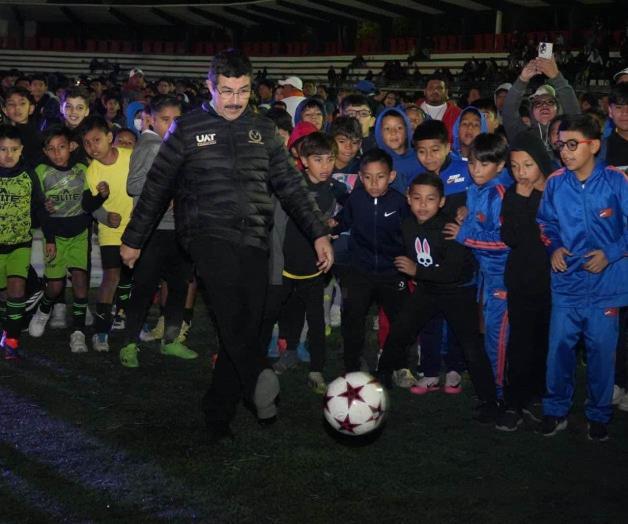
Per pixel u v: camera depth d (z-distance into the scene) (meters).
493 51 37.91
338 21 46.19
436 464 4.28
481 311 5.11
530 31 38.41
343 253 5.34
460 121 6.07
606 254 4.39
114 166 6.02
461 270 4.87
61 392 5.23
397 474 4.14
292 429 4.71
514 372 4.82
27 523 3.56
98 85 17.59
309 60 46.62
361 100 6.80
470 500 3.88
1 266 5.95
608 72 26.52
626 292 4.49
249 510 3.72
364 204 5.14
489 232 4.77
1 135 5.68
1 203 5.68
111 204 6.03
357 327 5.31
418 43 42.19
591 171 4.41
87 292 6.31
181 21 51.81
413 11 41.97
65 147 6.17
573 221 4.44
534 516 3.73
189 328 6.55
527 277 4.71
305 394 5.34
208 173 4.13
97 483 3.96
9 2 48.19
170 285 5.98
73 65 50.00
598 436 4.64
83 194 6.00
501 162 4.81
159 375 5.65
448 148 5.28
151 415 4.88
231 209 4.13
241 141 4.16
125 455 4.29
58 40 51.34
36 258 8.33
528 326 4.79
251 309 4.17
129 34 54.38
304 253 5.26
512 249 4.74
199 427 4.71
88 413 4.88
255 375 4.07
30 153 7.43
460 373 5.46
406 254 5.04
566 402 4.69
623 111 5.48
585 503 3.87
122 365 5.83
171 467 4.15
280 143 4.30
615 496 3.95
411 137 5.86
